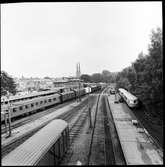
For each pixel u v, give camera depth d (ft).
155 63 61.82
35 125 75.31
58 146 36.32
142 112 94.17
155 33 64.23
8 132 65.31
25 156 25.27
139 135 55.67
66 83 199.00
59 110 111.14
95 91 276.82
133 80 121.39
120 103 131.95
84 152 43.93
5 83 87.10
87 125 70.13
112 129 64.34
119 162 38.88
